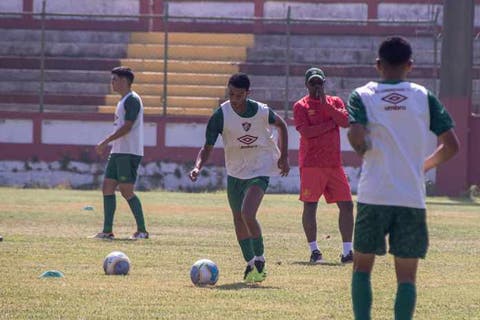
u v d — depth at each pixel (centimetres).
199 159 2634
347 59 9731
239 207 2641
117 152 3775
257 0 10144
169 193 7512
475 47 9706
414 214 1755
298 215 5253
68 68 9588
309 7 10094
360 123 1761
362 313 1783
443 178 8019
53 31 10062
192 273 2533
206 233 4122
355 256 1809
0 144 8494
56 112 8488
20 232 3953
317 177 3203
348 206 3216
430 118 1784
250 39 9975
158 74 9431
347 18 10044
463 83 7931
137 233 3819
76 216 4872
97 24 10181
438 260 3262
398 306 1766
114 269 2712
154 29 10281
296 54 9794
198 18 8394
